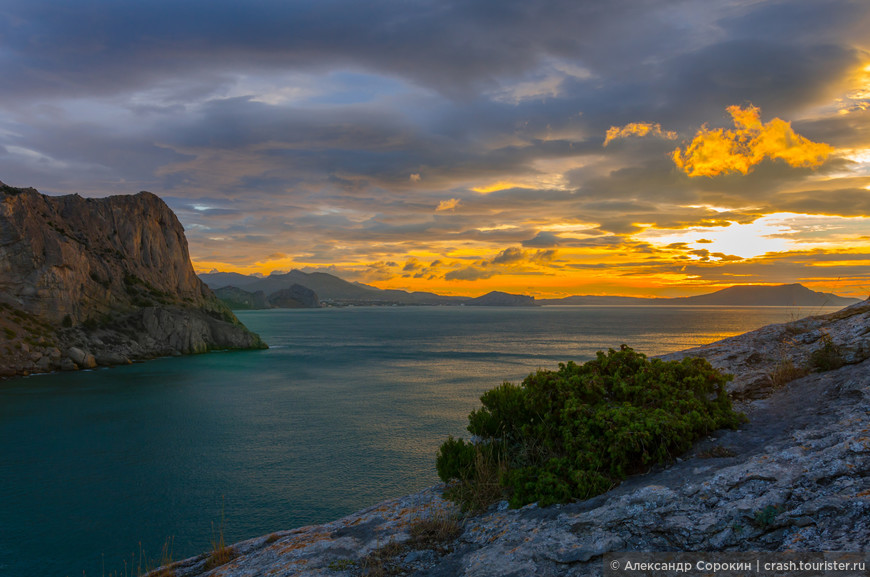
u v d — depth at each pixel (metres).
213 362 115.69
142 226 156.12
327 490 38.88
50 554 29.00
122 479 41.41
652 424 7.21
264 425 59.00
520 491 7.70
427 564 6.63
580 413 7.93
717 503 5.59
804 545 4.48
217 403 71.56
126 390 80.50
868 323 10.38
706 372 8.55
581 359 127.88
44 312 103.62
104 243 141.00
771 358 10.80
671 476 6.69
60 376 91.81
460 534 7.43
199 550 29.36
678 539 5.23
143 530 32.12
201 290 174.25
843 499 4.77
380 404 71.06
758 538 4.90
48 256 105.19
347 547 7.52
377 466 44.38
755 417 8.20
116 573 26.70
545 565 5.50
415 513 8.60
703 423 7.61
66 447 50.34
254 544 8.89
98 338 110.25
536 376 9.27
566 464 7.60
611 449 7.15
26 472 43.03
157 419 61.91
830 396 8.02
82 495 38.03
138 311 125.62
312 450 49.16
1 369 88.62
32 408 66.88
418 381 92.44
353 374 101.00
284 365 113.50
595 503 6.61
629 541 5.45
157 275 154.62
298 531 9.23
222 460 46.12
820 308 12.91
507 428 10.11
